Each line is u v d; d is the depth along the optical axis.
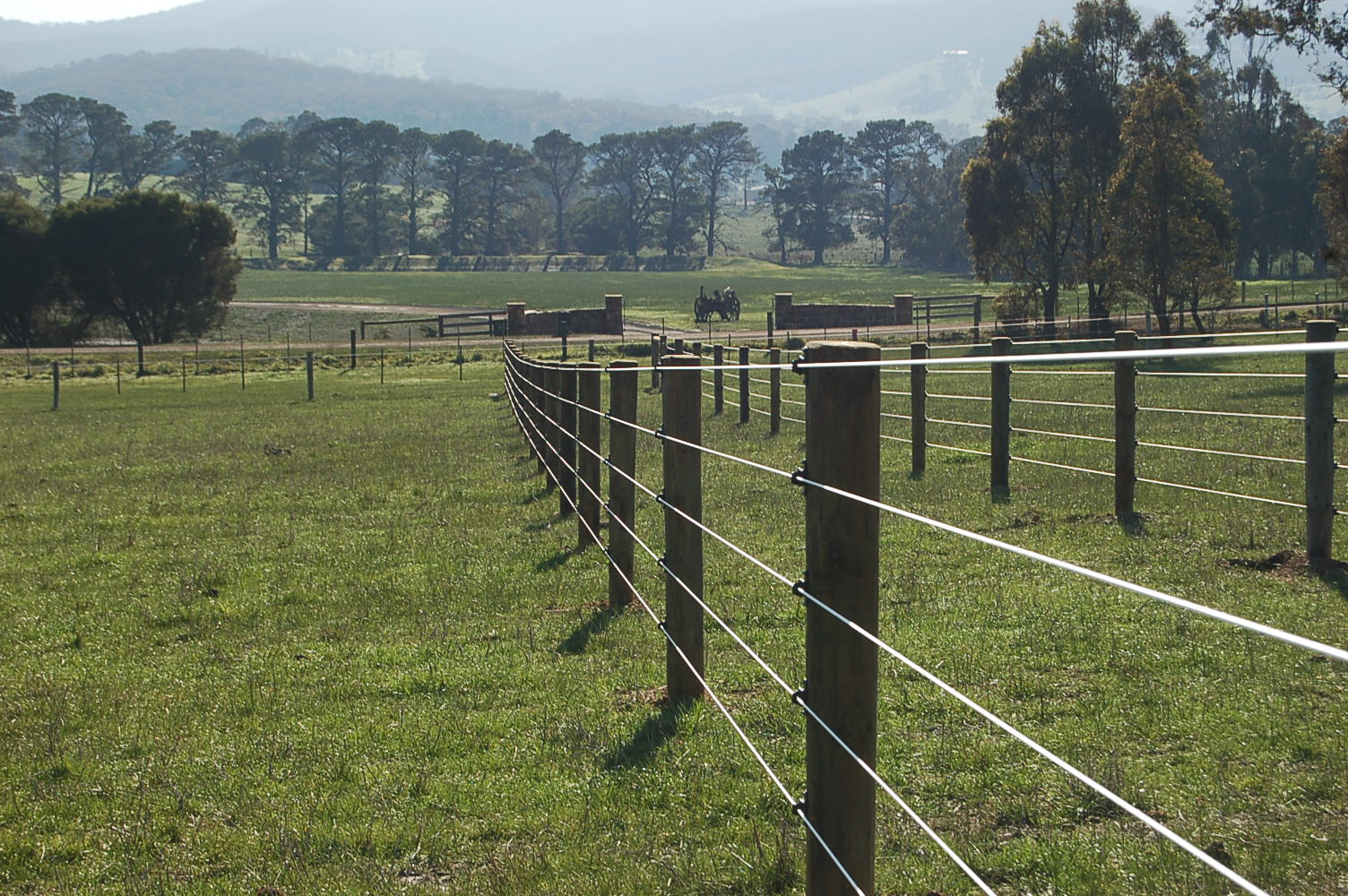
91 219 64.12
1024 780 4.80
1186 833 4.15
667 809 4.97
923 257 164.75
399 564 10.84
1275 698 5.41
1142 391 21.38
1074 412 18.31
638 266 170.12
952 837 4.38
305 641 8.46
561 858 4.55
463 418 25.61
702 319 68.69
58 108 171.00
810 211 175.50
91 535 13.45
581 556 10.45
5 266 63.16
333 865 4.68
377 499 14.95
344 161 170.88
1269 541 8.52
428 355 50.84
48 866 4.93
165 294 66.44
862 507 3.36
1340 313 41.88
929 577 8.42
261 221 168.62
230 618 9.23
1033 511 10.60
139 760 6.17
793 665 6.61
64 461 20.81
